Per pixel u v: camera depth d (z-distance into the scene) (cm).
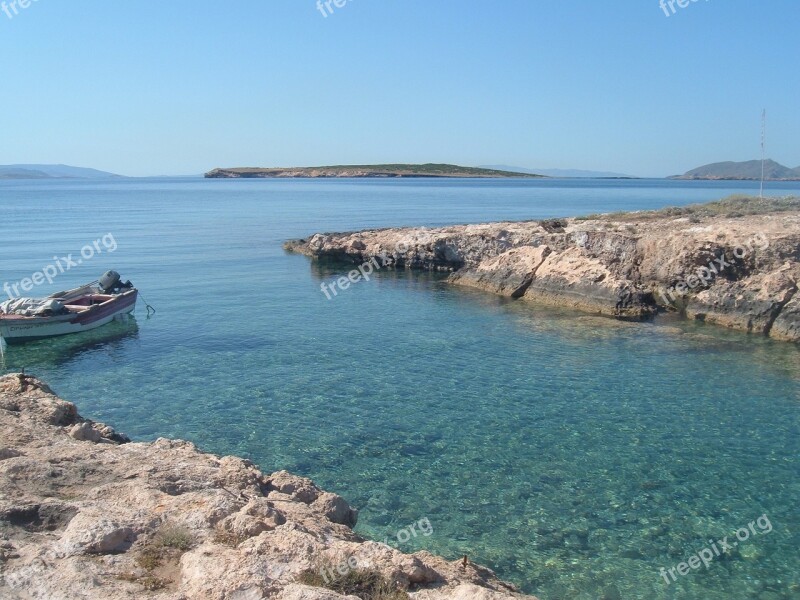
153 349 2936
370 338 3117
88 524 947
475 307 3819
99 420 2091
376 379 2503
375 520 1498
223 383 2455
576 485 1670
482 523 1490
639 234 3966
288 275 4944
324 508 1275
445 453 1855
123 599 779
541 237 4503
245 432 1998
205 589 798
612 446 1905
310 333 3212
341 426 2044
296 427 2034
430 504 1573
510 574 1298
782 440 1945
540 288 3978
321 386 2419
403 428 2030
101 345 3005
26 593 782
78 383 2475
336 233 6100
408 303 3950
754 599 1232
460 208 11094
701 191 19100
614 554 1372
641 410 2181
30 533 957
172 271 5025
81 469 1216
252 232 7825
